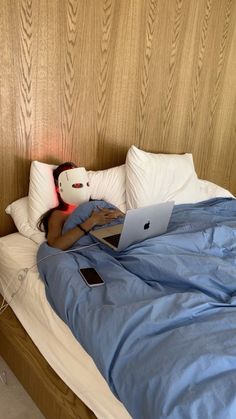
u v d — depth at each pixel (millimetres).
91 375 1063
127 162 2016
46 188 1751
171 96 2326
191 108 2494
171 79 2277
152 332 980
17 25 1573
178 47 2227
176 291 1212
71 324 1114
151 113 2262
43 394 1282
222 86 2625
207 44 2383
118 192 2004
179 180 2178
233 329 979
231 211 2104
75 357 1127
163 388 809
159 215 1466
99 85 1948
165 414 766
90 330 1029
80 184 1725
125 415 946
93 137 2035
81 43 1800
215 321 999
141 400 840
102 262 1363
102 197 1966
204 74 2463
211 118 2672
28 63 1658
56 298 1211
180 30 2191
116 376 913
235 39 2537
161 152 2438
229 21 2436
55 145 1894
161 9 2045
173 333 952
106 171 2012
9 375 1547
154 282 1257
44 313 1273
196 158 2717
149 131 2301
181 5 2129
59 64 1760
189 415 743
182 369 833
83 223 1579
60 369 1200
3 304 1632
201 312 1052
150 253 1361
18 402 1428
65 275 1254
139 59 2062
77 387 1123
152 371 856
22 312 1451
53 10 1655
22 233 1730
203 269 1262
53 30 1686
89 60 1859
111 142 2127
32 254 1568
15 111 1698
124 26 1928
